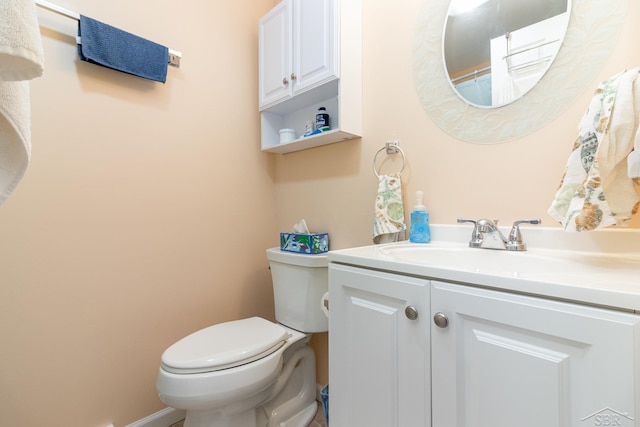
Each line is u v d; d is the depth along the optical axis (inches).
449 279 23.8
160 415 52.1
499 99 37.3
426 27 44.1
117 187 48.4
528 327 19.9
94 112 46.1
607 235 29.8
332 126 56.4
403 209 46.2
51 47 42.3
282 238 58.2
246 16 66.0
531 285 19.9
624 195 24.7
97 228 46.4
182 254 55.9
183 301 55.9
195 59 57.7
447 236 41.3
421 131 44.6
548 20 34.1
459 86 40.8
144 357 51.1
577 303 18.4
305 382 55.8
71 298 44.1
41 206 41.7
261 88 62.7
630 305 16.6
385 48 49.0
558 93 33.3
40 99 41.6
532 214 34.8
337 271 32.7
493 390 21.4
